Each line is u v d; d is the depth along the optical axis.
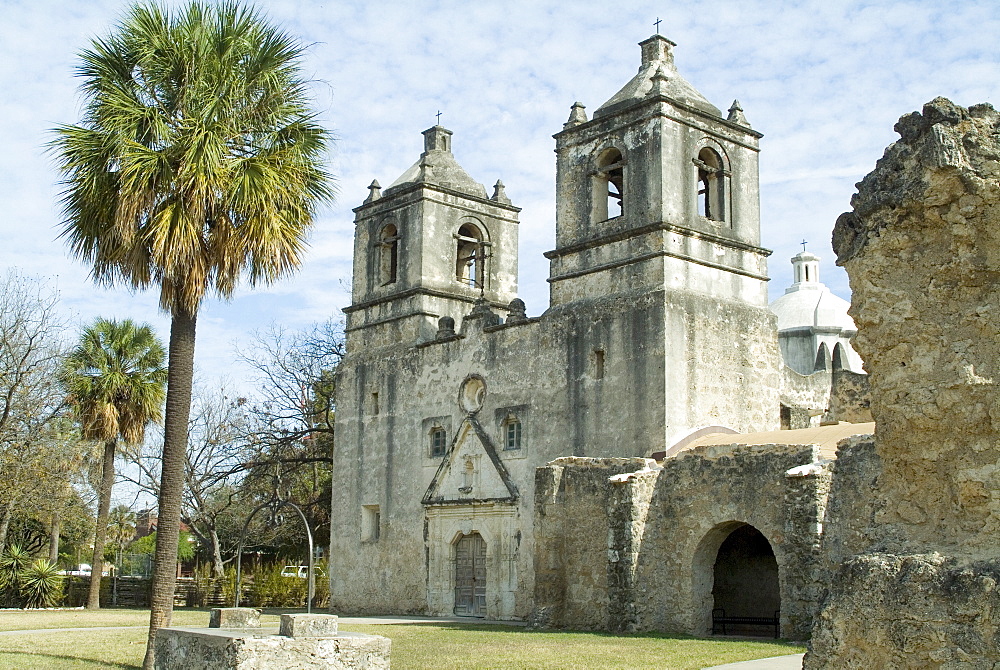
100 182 18.12
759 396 29.69
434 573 32.75
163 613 17.56
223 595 43.00
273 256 18.64
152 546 72.44
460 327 35.28
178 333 18.47
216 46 18.80
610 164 31.36
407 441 34.72
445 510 32.72
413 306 35.56
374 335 36.91
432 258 36.00
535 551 26.16
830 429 24.88
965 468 7.34
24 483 38.69
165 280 18.44
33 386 39.00
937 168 7.60
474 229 37.94
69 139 18.03
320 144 19.58
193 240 17.98
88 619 31.45
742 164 31.33
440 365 34.09
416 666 16.80
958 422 7.43
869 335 8.02
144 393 40.53
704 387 28.31
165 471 18.06
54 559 44.94
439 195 36.50
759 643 20.33
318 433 49.69
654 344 27.86
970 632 6.80
